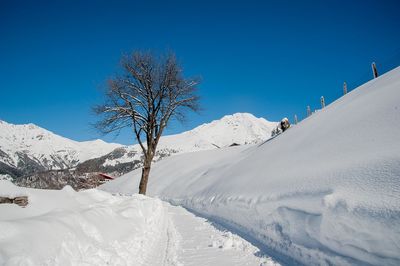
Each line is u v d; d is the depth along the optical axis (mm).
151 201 13867
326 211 5480
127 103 17203
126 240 6848
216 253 7102
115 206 9719
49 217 5133
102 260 5023
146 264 6309
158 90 17531
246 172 13523
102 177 40531
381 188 4957
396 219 4176
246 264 6113
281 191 8008
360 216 4719
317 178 7070
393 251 4059
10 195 5797
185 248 7777
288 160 10625
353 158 6855
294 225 6352
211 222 12219
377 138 7105
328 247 5211
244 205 9766
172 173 32406
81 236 5180
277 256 6344
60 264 4102
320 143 9844
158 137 18016
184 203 21047
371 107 9484
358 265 4488
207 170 25766
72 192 8328
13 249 3680
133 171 40531
